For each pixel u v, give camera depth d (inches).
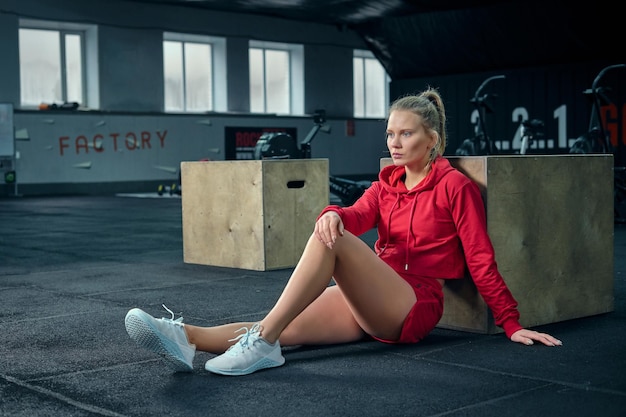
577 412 68.4
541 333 96.0
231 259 169.6
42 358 91.6
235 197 167.2
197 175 174.9
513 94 522.6
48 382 81.0
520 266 102.3
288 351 92.6
